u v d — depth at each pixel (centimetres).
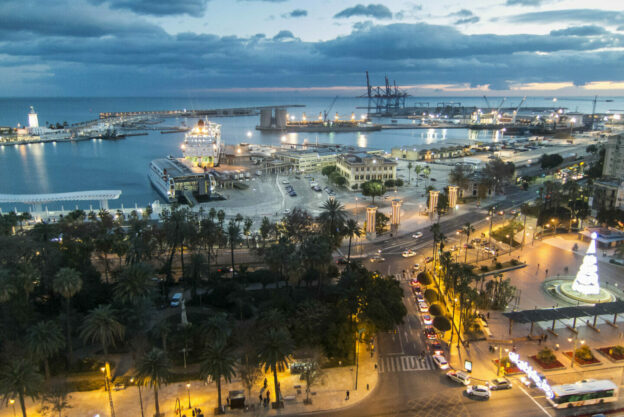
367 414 8481
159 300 13000
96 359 10050
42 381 8025
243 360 9675
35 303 12131
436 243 16888
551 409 8638
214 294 13025
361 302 10944
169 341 10375
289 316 11006
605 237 17900
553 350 10644
